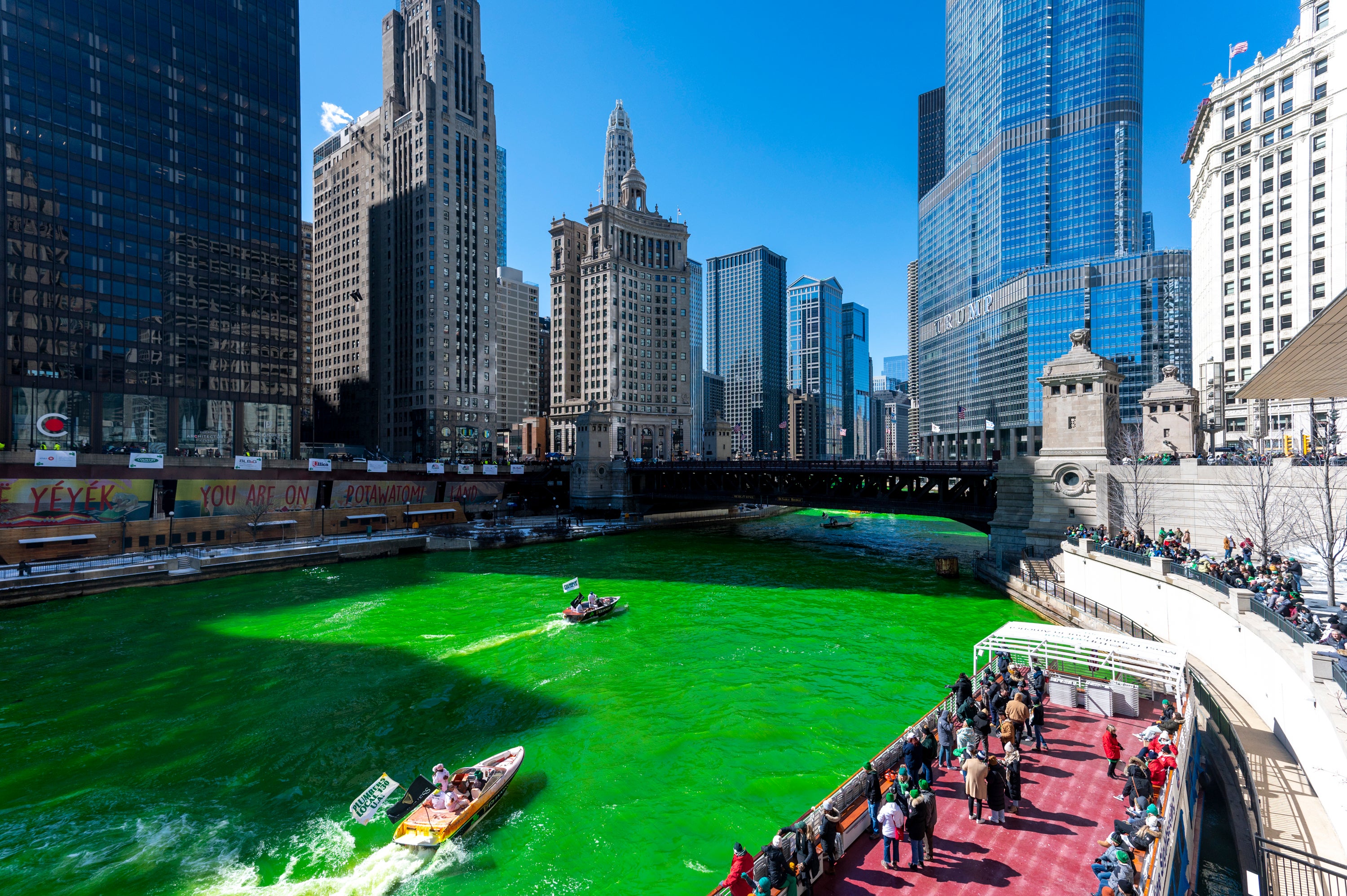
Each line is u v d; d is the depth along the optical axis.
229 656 39.78
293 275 111.75
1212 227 83.31
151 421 94.00
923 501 72.69
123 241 91.69
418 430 142.25
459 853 20.61
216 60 102.31
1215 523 43.22
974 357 197.12
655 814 22.72
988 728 20.30
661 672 36.75
